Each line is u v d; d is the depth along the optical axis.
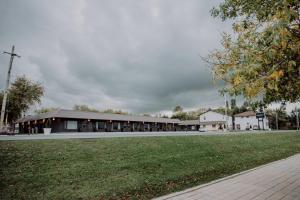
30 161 9.20
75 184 7.38
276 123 71.88
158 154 12.58
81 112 40.03
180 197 6.36
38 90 46.53
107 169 9.18
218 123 71.06
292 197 6.24
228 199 6.14
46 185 7.13
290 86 3.71
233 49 4.09
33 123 42.12
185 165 10.80
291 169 10.44
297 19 2.79
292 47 2.88
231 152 15.38
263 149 18.05
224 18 5.26
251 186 7.45
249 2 4.41
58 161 9.60
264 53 3.11
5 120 46.66
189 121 76.56
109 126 41.28
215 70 4.33
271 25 2.75
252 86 3.11
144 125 48.88
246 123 75.25
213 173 9.84
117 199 6.51
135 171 9.24
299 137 29.83
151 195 6.89
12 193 6.41
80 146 12.56
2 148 10.44
